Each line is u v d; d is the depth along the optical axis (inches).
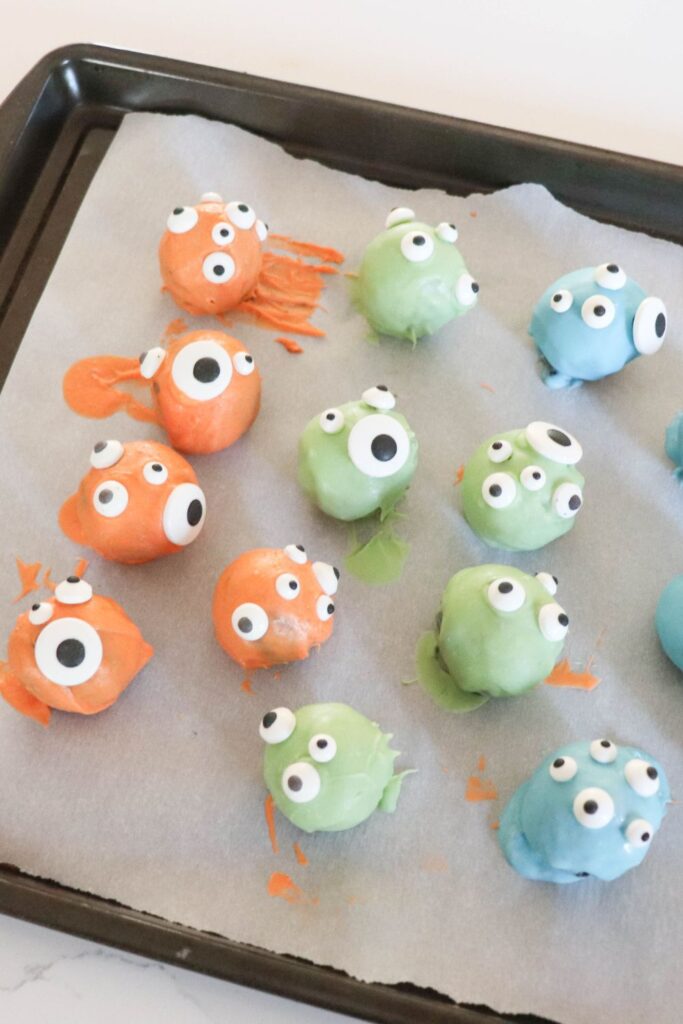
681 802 14.1
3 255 17.0
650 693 14.7
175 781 13.9
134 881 13.3
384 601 15.1
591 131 18.6
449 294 16.0
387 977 12.8
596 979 13.0
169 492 14.4
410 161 17.8
